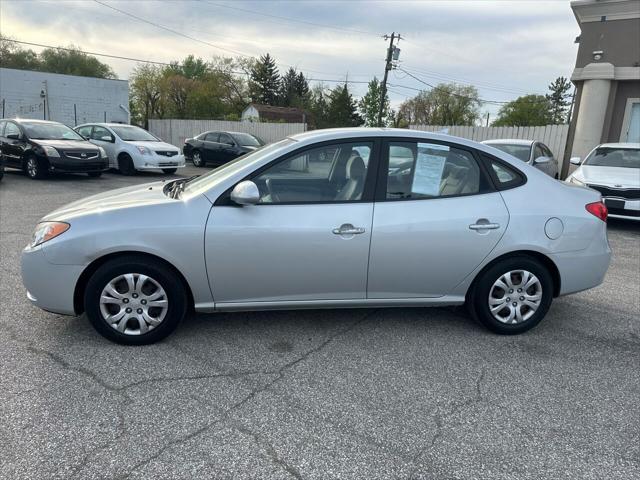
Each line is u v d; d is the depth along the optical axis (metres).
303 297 3.58
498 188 3.73
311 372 3.22
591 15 13.58
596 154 9.63
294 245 3.41
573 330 4.03
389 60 35.75
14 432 2.52
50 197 9.97
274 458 2.39
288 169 3.50
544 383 3.17
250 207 3.40
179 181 4.36
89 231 3.30
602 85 13.71
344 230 3.45
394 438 2.57
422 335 3.83
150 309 3.46
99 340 3.56
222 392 2.95
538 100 67.81
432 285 3.69
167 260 3.34
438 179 3.65
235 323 3.94
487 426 2.70
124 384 3.00
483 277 3.75
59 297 3.37
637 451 2.53
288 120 63.44
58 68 54.56
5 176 13.07
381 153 3.60
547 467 2.39
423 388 3.07
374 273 3.56
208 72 57.16
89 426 2.59
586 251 3.83
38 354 3.33
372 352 3.53
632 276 5.68
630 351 3.67
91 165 12.60
